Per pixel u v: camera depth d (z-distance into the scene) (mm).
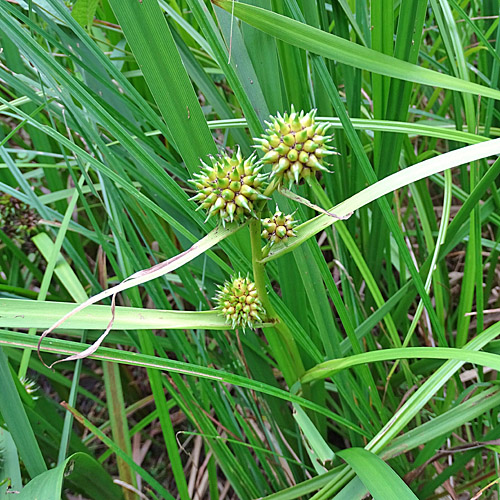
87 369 382
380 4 238
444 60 378
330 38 216
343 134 285
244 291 202
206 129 215
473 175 263
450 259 429
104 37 390
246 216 177
